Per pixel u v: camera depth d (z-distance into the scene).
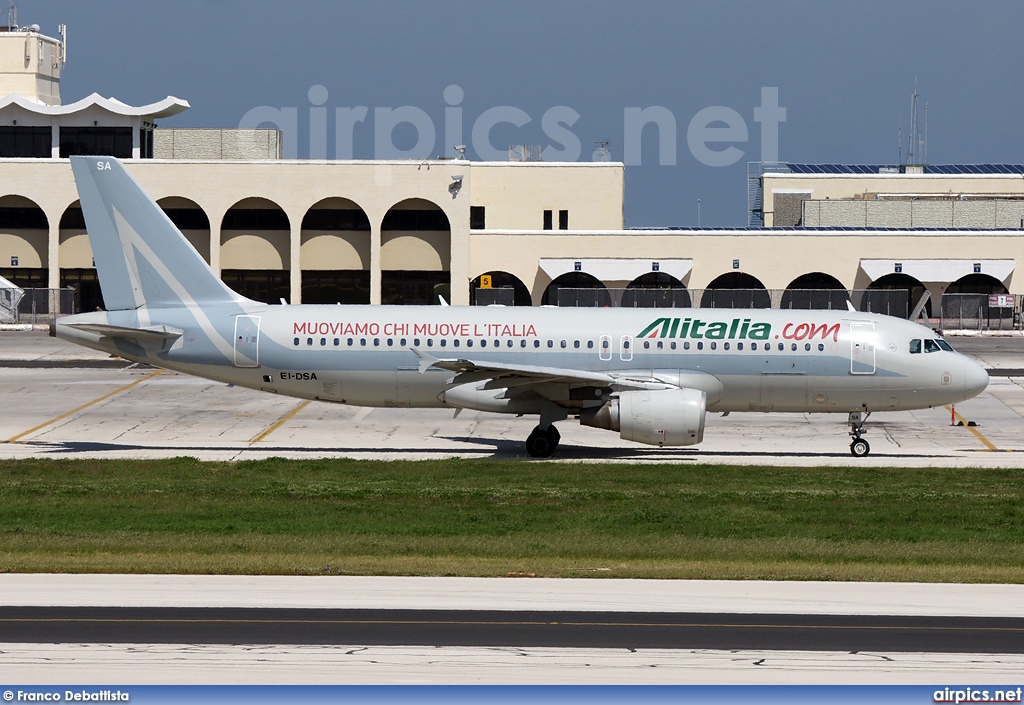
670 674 78.06
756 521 128.12
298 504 136.38
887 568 107.81
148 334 172.62
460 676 77.19
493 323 173.62
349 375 173.75
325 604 92.56
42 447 178.62
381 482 150.00
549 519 128.88
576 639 84.75
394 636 84.94
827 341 171.25
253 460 165.75
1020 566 109.44
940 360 171.00
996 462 171.62
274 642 83.31
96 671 77.38
